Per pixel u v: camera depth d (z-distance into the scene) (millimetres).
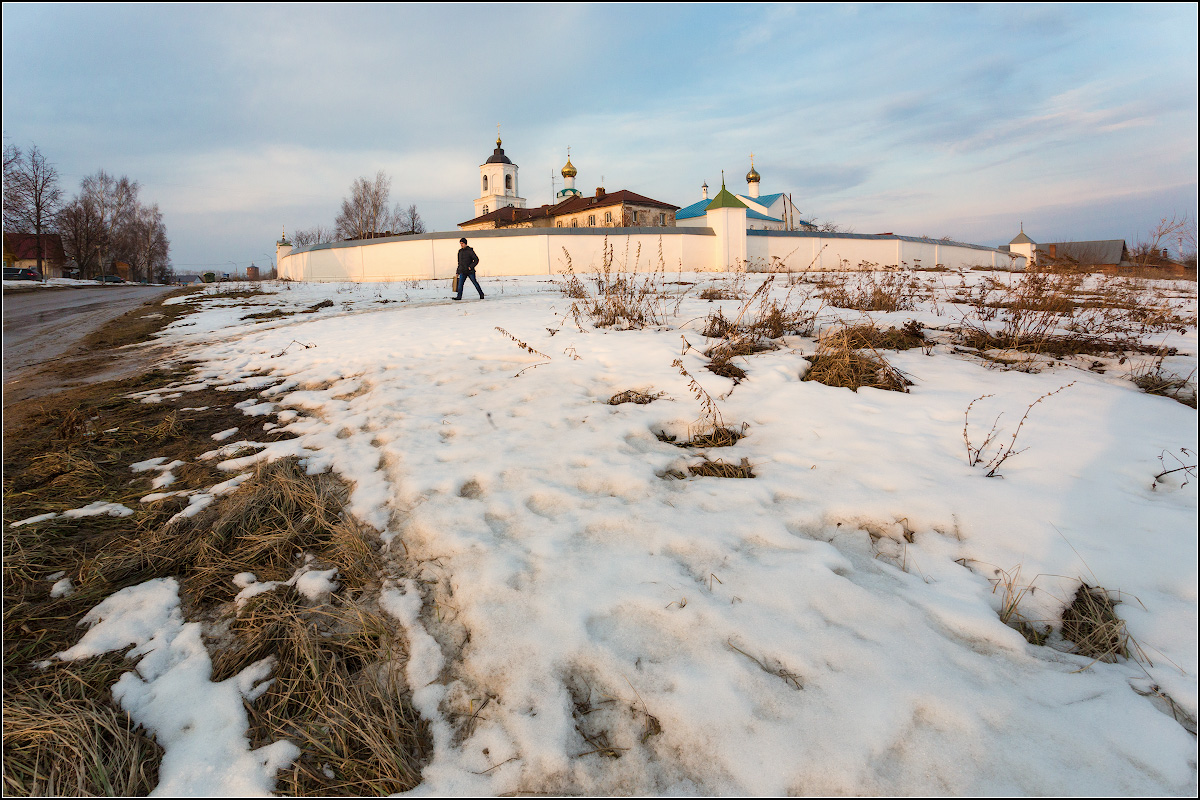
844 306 8617
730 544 2330
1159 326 6496
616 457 3164
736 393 4145
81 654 1980
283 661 1957
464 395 4469
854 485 2742
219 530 2662
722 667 1726
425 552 2453
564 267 25375
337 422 4152
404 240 27688
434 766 1562
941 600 1967
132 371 6512
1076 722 1500
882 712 1549
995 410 3607
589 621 1937
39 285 31531
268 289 19047
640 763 1512
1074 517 2367
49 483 3314
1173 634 1774
